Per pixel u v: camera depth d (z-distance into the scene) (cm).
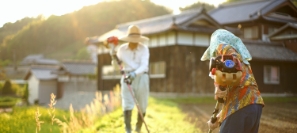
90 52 6656
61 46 7281
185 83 1875
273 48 1983
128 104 500
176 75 1866
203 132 555
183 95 1861
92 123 605
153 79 2023
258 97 252
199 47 1941
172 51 1892
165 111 963
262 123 668
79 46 7288
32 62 6234
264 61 1953
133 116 716
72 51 7156
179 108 1098
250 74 259
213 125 275
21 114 803
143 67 500
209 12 2975
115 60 504
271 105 1247
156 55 2012
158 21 2212
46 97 3684
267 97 1781
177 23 1850
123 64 522
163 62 1959
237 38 269
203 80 1942
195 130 567
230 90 258
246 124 249
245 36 2489
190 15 1983
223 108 261
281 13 2558
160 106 1088
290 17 2534
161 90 1962
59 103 3150
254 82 258
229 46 257
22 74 5597
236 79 242
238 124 248
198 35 1939
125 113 502
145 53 518
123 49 518
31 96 3775
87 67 3612
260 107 253
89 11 5684
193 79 1906
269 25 2430
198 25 1944
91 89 3328
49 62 6850
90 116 620
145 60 510
